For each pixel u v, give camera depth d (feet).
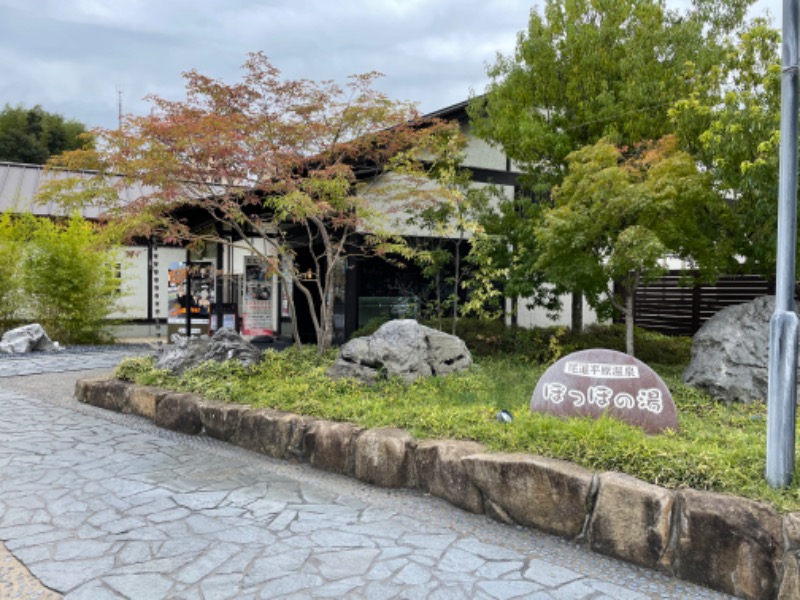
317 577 10.45
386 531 12.45
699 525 10.50
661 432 14.82
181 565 10.86
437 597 9.84
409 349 22.16
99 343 45.11
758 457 11.93
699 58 25.00
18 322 43.37
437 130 26.55
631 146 25.66
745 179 19.45
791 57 10.85
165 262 54.65
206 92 22.79
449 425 15.70
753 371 19.58
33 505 13.62
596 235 21.98
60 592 9.95
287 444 17.42
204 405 19.90
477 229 26.16
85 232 42.27
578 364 15.83
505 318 36.76
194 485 15.15
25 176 54.39
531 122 26.58
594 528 11.68
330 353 26.71
